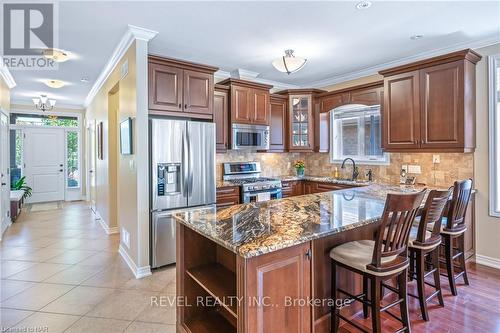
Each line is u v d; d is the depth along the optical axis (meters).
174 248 3.33
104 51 3.66
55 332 2.13
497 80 3.28
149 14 2.72
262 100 4.63
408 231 1.89
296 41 3.41
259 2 2.53
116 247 4.01
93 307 2.47
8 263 3.43
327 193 3.03
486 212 3.35
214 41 3.39
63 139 7.86
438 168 3.74
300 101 5.04
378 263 1.75
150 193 3.17
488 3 2.57
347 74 4.81
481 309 2.41
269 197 4.45
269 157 5.32
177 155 3.33
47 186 7.67
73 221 5.51
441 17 2.84
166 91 3.32
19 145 7.27
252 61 4.13
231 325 1.99
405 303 1.98
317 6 2.61
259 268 1.43
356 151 4.83
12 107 7.09
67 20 2.82
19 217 5.84
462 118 3.16
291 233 1.58
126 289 2.79
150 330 2.16
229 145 4.34
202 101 3.60
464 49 3.23
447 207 2.76
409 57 3.96
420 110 3.47
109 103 4.61
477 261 3.42
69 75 4.77
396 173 4.21
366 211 2.14
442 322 2.23
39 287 2.83
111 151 4.70
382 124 3.97
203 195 3.56
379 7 2.63
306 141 5.05
